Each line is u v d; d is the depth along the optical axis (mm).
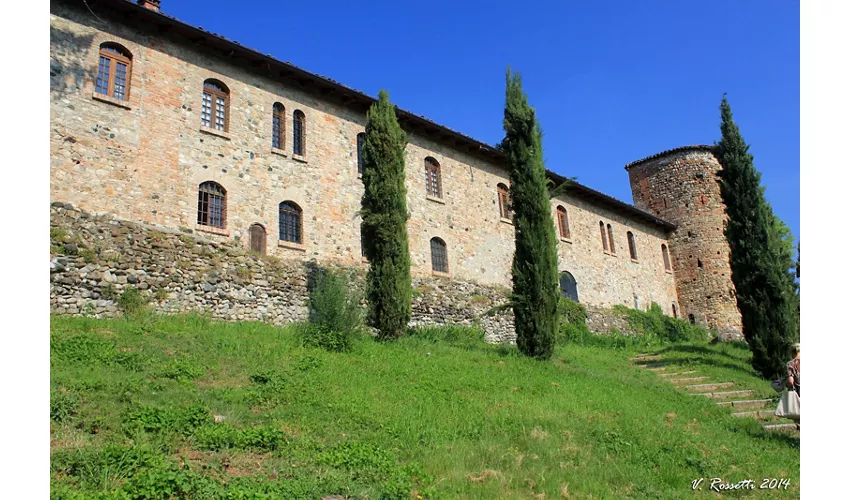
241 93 17594
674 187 34781
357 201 19656
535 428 9039
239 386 9469
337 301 14344
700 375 16516
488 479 6957
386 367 12086
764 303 17109
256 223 16875
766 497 7516
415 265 20766
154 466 5758
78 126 14109
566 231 27906
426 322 19438
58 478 5410
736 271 17984
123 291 13344
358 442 7492
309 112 19203
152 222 14781
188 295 14453
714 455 8945
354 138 20297
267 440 6949
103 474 5500
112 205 14203
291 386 9617
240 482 5738
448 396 10445
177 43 16500
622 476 7664
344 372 11164
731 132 19000
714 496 7480
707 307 32562
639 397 12586
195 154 16078
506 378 12555
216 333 12766
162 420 7051
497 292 23062
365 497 5898
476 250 23375
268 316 15875
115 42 15242
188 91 16391
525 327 16125
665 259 34156
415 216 21359
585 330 24406
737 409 12633
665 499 7148
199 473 5922
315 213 18359
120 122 14859
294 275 16891
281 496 5527
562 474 7430
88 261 12992
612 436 9148
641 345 24844
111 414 7160
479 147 24125
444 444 7902
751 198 18172
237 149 17016
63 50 14289
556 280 16625
